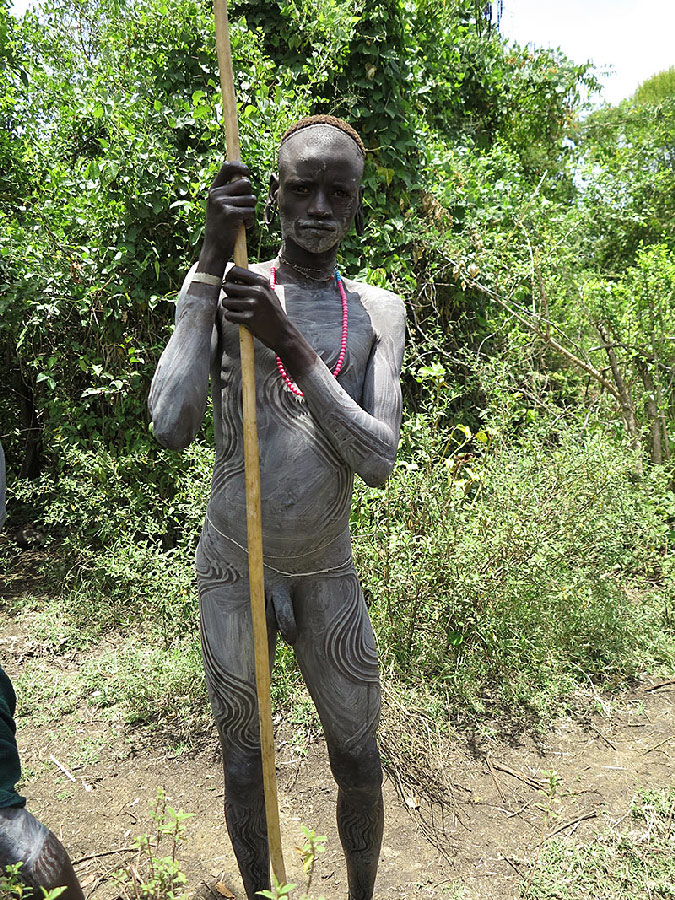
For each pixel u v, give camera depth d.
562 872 2.52
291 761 3.20
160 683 3.59
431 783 3.05
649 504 4.70
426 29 6.53
